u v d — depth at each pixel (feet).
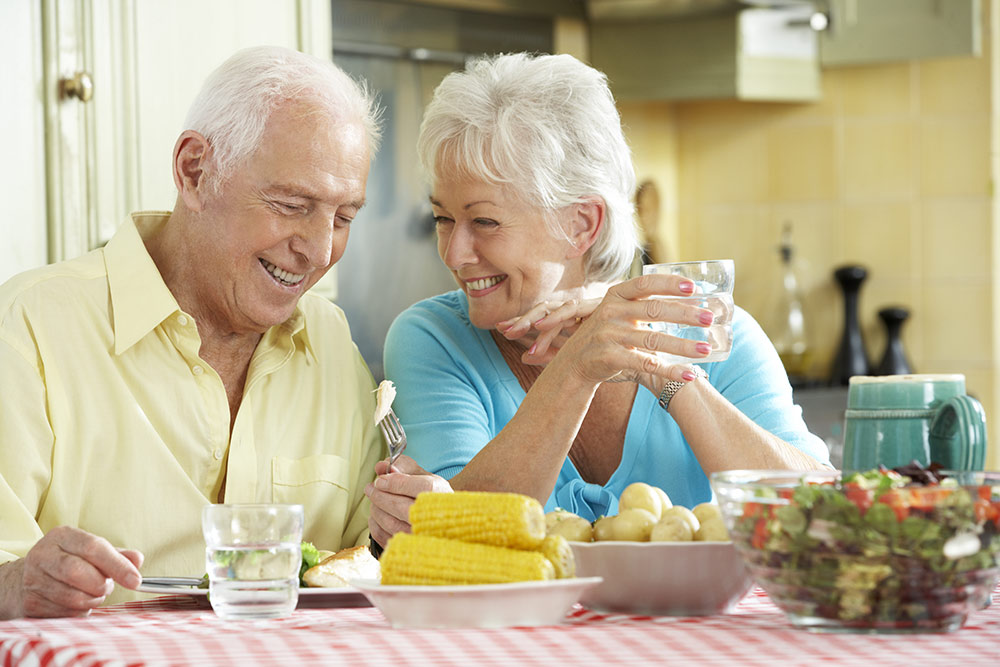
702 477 6.61
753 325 7.00
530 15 14.05
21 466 5.46
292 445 6.30
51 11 9.78
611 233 6.54
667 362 5.43
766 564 3.75
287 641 3.70
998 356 15.02
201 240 5.88
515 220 6.29
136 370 5.90
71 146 9.91
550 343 6.20
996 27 14.93
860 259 15.53
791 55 14.92
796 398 13.96
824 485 3.84
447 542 4.13
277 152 5.66
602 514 6.40
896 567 3.60
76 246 9.95
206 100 5.82
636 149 15.93
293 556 4.32
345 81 5.95
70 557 4.39
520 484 5.63
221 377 6.21
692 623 4.06
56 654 3.53
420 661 3.38
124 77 10.24
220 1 10.85
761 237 16.03
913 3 14.62
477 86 6.33
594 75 6.56
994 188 14.97
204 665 3.30
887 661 3.33
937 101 15.19
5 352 5.56
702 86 14.60
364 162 5.90
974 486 3.62
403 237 12.89
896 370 14.87
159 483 5.82
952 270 15.16
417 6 12.86
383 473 5.52
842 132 15.58
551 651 3.52
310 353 6.45
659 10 14.32
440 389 6.66
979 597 3.73
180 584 4.72
